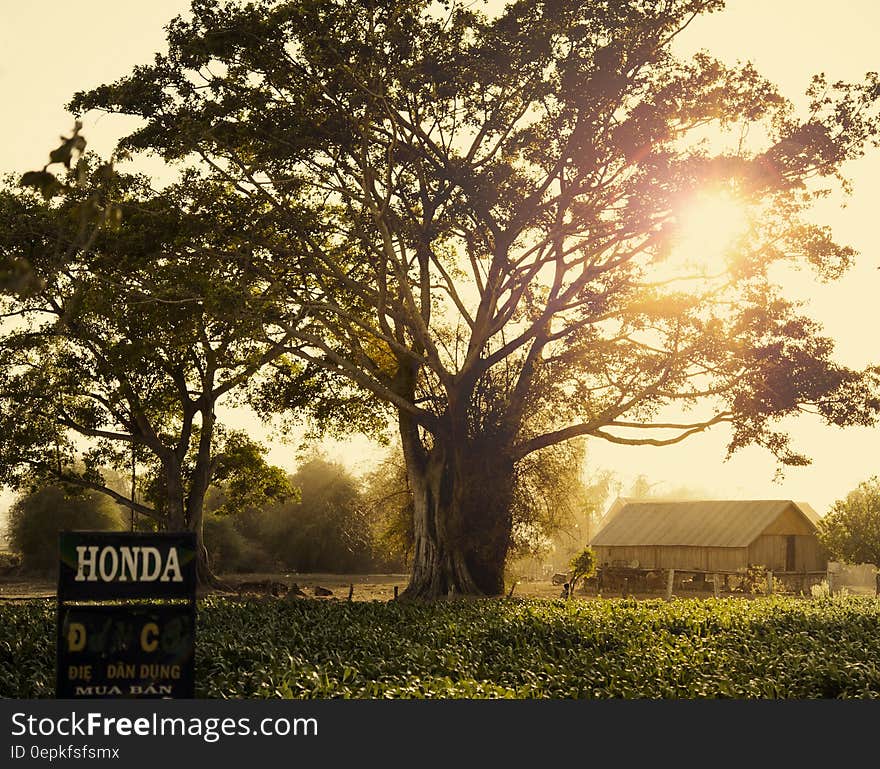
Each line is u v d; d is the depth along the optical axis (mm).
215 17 36375
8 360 49094
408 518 54000
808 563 65875
